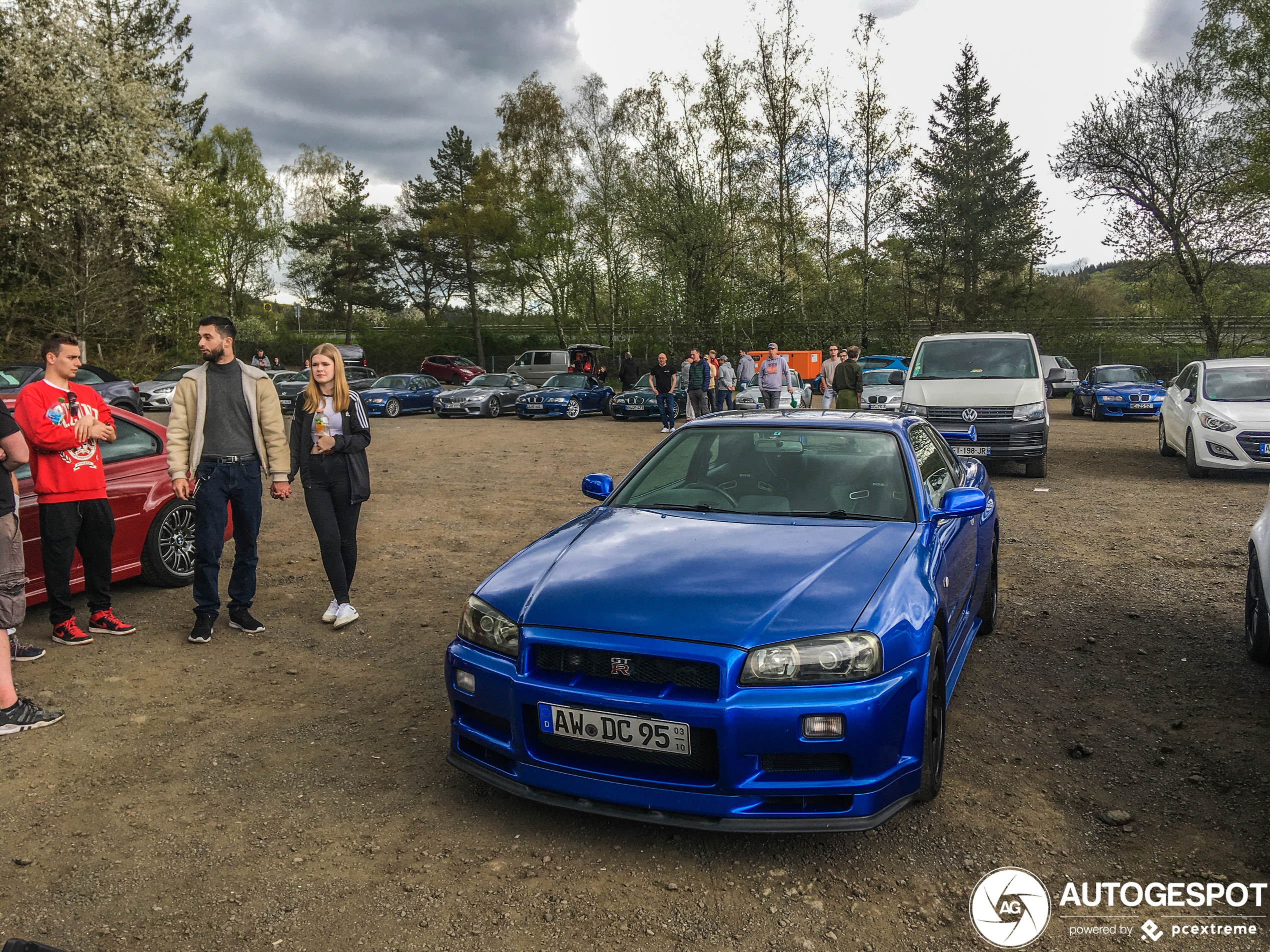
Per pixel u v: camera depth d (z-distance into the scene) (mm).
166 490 6062
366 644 4996
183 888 2613
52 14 25391
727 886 2615
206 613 4988
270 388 5141
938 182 43688
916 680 2805
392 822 3010
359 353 38844
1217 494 10125
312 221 55625
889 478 3840
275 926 2428
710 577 2994
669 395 18719
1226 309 29797
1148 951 2303
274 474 5168
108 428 4961
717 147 33781
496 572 3359
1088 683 4309
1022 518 8727
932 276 43406
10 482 3801
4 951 1664
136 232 27797
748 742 2600
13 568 3801
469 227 42906
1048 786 3238
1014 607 5680
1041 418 11055
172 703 4121
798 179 34438
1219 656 4684
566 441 17297
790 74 33000
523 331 50344
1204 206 28250
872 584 2938
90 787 3279
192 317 30844
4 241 25547
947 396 11469
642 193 33625
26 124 25094
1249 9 25641
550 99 41062
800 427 4270
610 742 2711
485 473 12430
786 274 36094
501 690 2891
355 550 5438
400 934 2389
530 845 2861
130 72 27531
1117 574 6488
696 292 34062
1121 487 10750
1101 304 43062
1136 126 28703
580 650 2793
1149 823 2969
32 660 4680
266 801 3164
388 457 14547
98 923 2438
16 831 2951
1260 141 25656
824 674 2643
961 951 2314
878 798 2678
